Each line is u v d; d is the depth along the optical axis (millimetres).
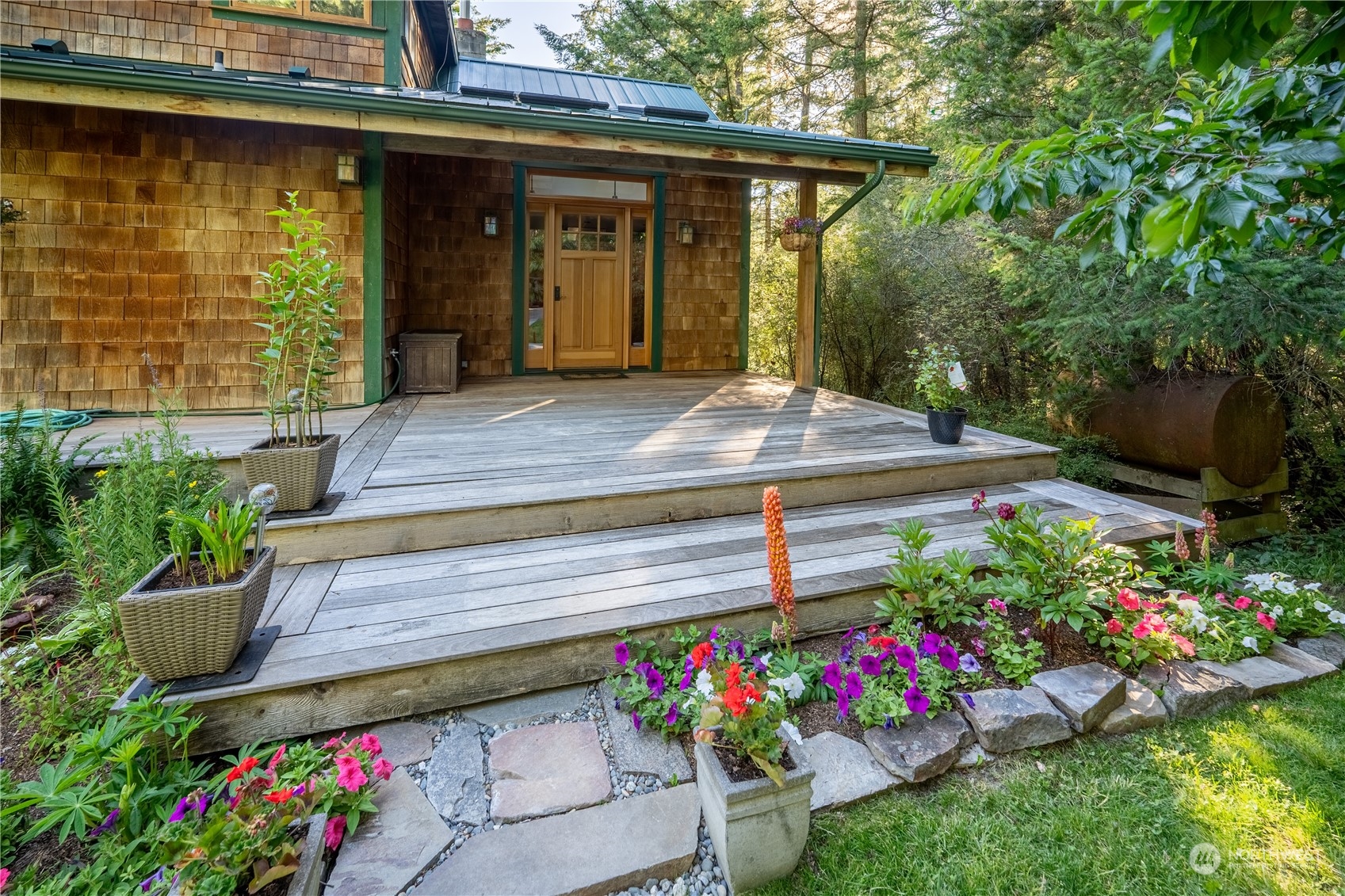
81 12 4789
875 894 1601
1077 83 5164
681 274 7852
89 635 2420
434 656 2053
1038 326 5250
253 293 4742
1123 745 2119
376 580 2605
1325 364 4449
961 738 2016
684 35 11812
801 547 3012
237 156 4641
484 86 6672
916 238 7879
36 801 1558
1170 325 4539
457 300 7062
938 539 3154
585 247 7609
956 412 4312
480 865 1597
